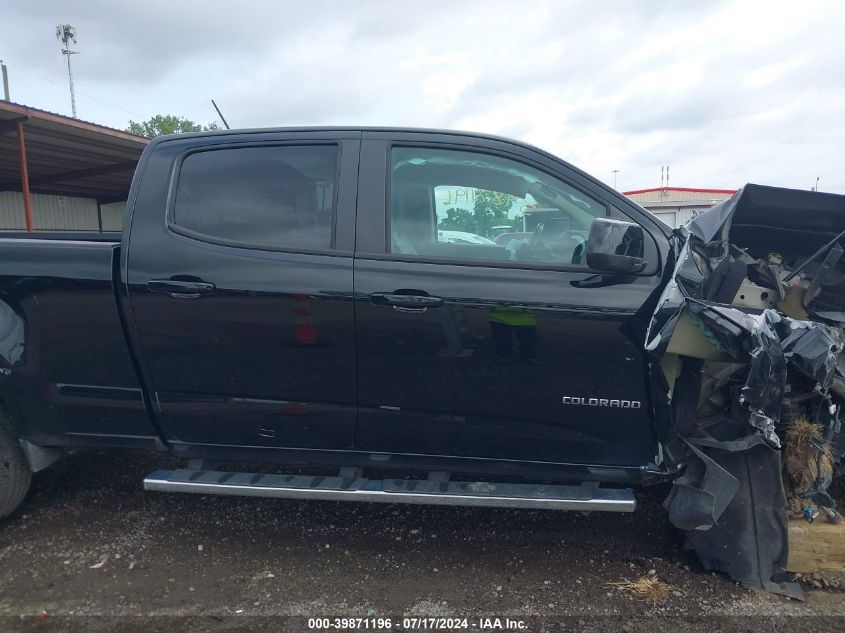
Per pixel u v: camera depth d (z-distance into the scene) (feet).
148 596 9.05
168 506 11.87
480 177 9.74
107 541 10.57
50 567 9.76
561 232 9.58
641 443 9.39
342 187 9.73
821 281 9.81
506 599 9.04
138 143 44.29
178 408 9.99
